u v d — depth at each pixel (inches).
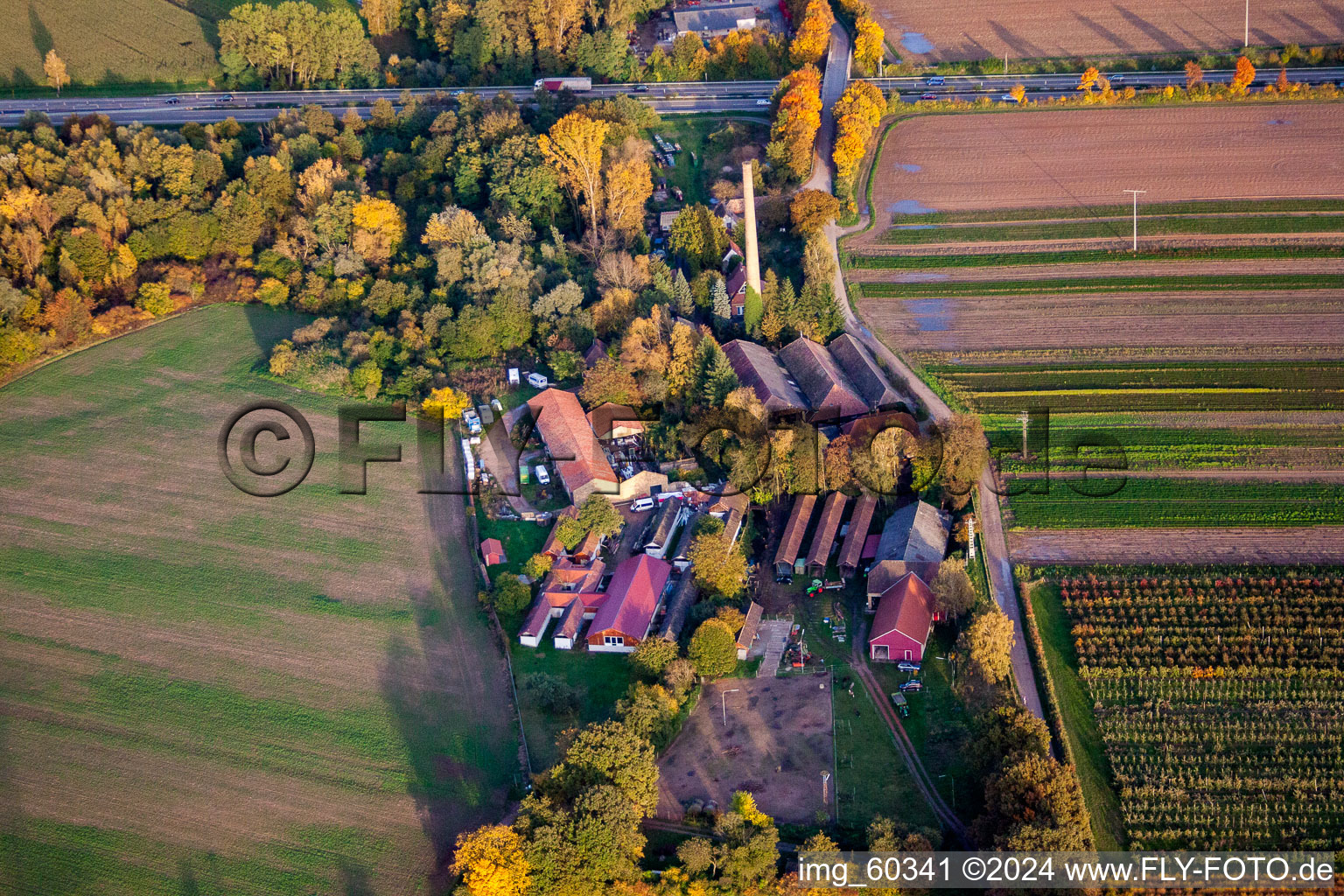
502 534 7239.2
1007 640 6245.1
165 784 5782.5
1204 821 5600.4
